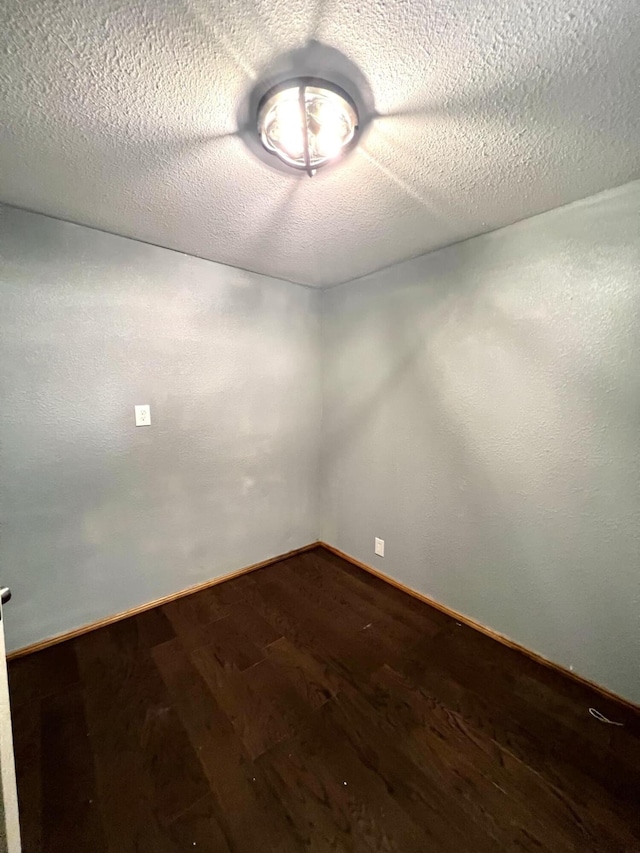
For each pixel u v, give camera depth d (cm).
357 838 104
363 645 182
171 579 220
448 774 122
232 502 242
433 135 109
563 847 102
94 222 170
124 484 198
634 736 135
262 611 209
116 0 71
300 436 273
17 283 162
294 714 144
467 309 187
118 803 113
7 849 70
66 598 185
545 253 158
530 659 173
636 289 137
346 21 77
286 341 257
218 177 131
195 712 144
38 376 170
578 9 73
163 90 93
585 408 152
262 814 110
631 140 111
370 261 216
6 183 136
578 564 158
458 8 74
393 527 235
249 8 74
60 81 89
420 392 212
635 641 145
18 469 168
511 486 177
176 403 212
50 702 148
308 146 107
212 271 219
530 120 103
